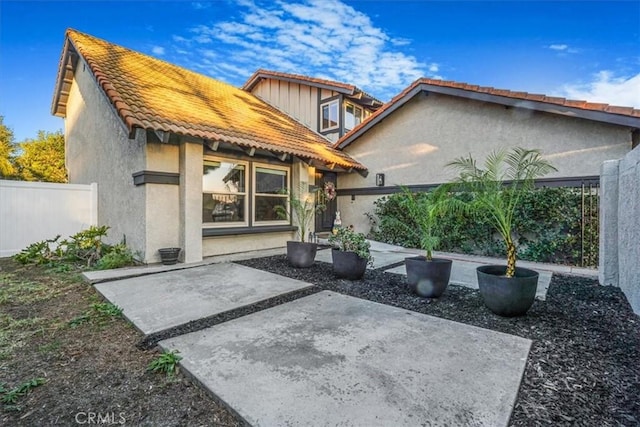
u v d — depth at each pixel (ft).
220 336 10.93
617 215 17.10
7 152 69.05
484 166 28.17
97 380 8.57
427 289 15.16
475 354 9.54
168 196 22.94
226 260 24.30
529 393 7.72
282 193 30.83
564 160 24.76
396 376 8.33
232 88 43.98
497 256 26.63
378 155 35.88
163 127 20.20
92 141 31.86
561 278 19.21
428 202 16.51
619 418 6.85
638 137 22.86
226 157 26.48
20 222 27.48
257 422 6.64
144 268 20.93
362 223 37.35
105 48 32.04
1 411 7.35
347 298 15.23
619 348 10.00
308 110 44.27
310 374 8.44
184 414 7.22
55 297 15.69
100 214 30.40
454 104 30.19
